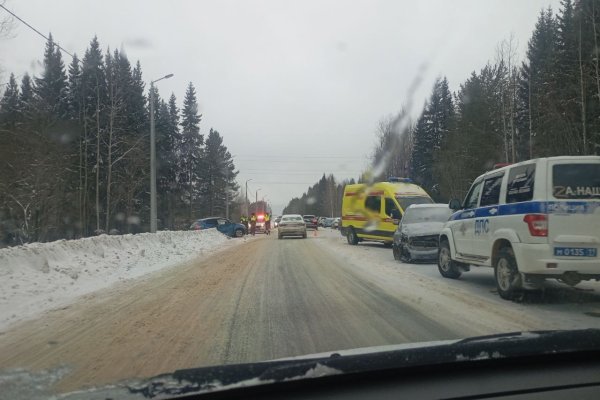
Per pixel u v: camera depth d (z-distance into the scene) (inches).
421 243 581.9
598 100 1152.8
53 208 1401.3
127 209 1803.6
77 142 1736.0
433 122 2203.5
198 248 914.7
